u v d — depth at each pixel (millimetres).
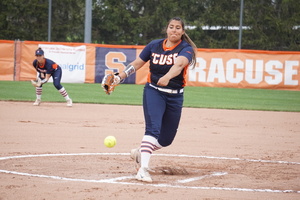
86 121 26516
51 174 13891
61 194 11500
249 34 75688
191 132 24047
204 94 46188
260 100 43062
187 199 11352
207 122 28172
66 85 49031
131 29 79500
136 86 51219
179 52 13211
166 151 18688
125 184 12734
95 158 16750
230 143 21188
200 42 76312
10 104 33219
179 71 12891
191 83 52938
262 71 52562
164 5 76812
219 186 12930
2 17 75750
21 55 50875
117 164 15758
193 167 15680
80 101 36625
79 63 51625
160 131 14133
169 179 13656
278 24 74562
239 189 12602
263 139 22672
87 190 11922
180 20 13266
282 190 12703
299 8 76375
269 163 16797
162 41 13586
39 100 33156
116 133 22812
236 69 52625
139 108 34031
